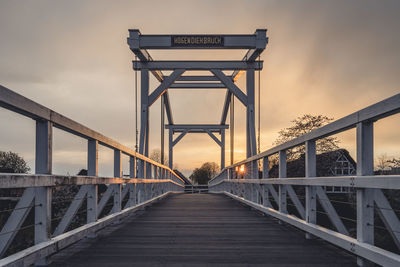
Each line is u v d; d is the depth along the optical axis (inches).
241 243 136.6
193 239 144.5
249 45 446.0
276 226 182.7
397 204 257.9
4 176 68.7
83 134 117.8
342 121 102.0
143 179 262.8
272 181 195.3
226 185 528.4
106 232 162.1
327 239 118.3
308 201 141.4
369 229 95.0
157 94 490.3
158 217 222.7
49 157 94.2
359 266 101.3
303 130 756.6
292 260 110.0
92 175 133.9
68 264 103.5
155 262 107.2
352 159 780.0
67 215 115.1
